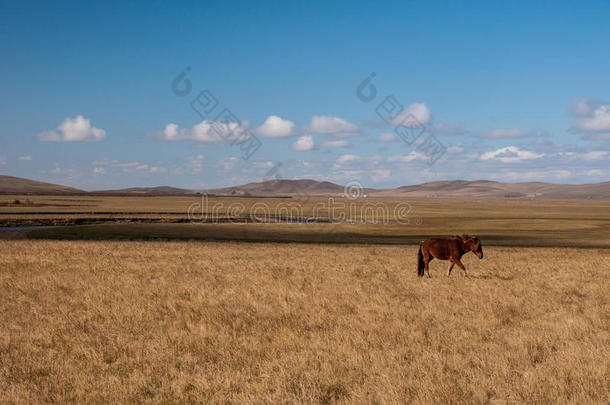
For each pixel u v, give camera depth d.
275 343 9.34
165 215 99.50
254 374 7.76
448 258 20.05
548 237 55.94
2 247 32.44
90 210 112.88
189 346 9.16
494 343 9.43
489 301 13.93
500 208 192.12
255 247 38.16
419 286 17.30
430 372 7.54
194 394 6.82
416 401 6.46
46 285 16.39
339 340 9.50
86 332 10.35
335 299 14.33
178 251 31.53
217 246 38.28
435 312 12.44
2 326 10.80
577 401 6.48
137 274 19.73
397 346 9.20
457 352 8.88
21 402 6.52
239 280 18.42
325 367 7.89
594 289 16.30
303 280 18.50
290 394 6.77
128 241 42.50
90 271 20.45
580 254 31.77
